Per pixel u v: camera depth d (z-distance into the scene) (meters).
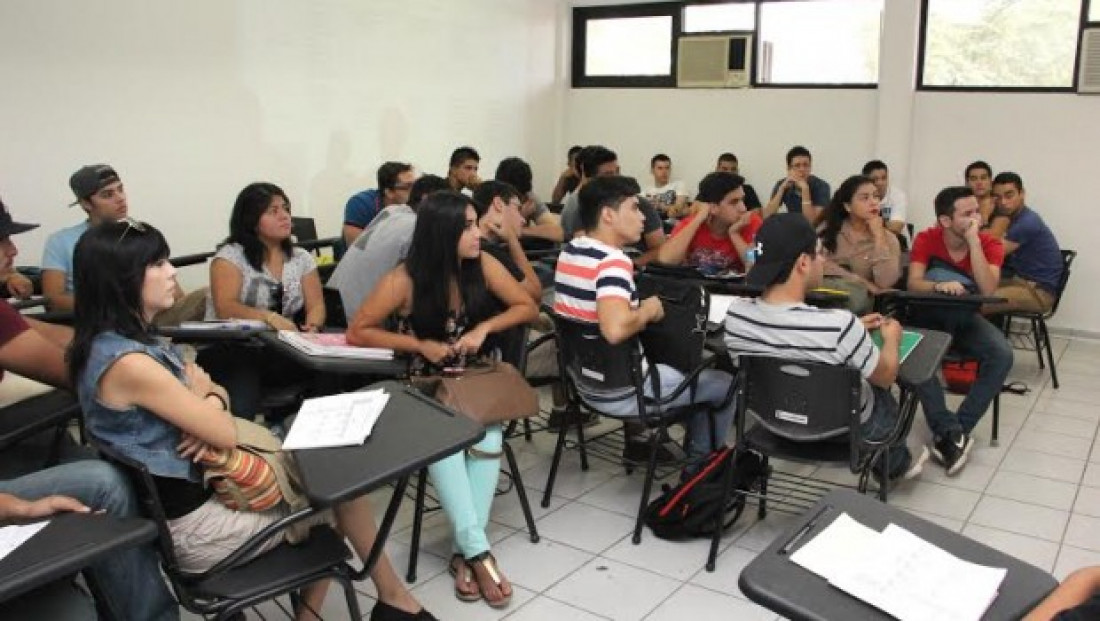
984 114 5.94
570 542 2.86
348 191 5.80
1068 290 5.82
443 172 6.55
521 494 2.83
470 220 2.63
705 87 7.02
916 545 1.41
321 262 4.65
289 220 3.20
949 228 3.76
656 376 2.84
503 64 6.97
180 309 3.19
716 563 2.72
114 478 1.72
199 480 1.77
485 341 2.78
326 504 1.50
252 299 3.12
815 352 2.42
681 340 2.88
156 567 1.79
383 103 5.95
